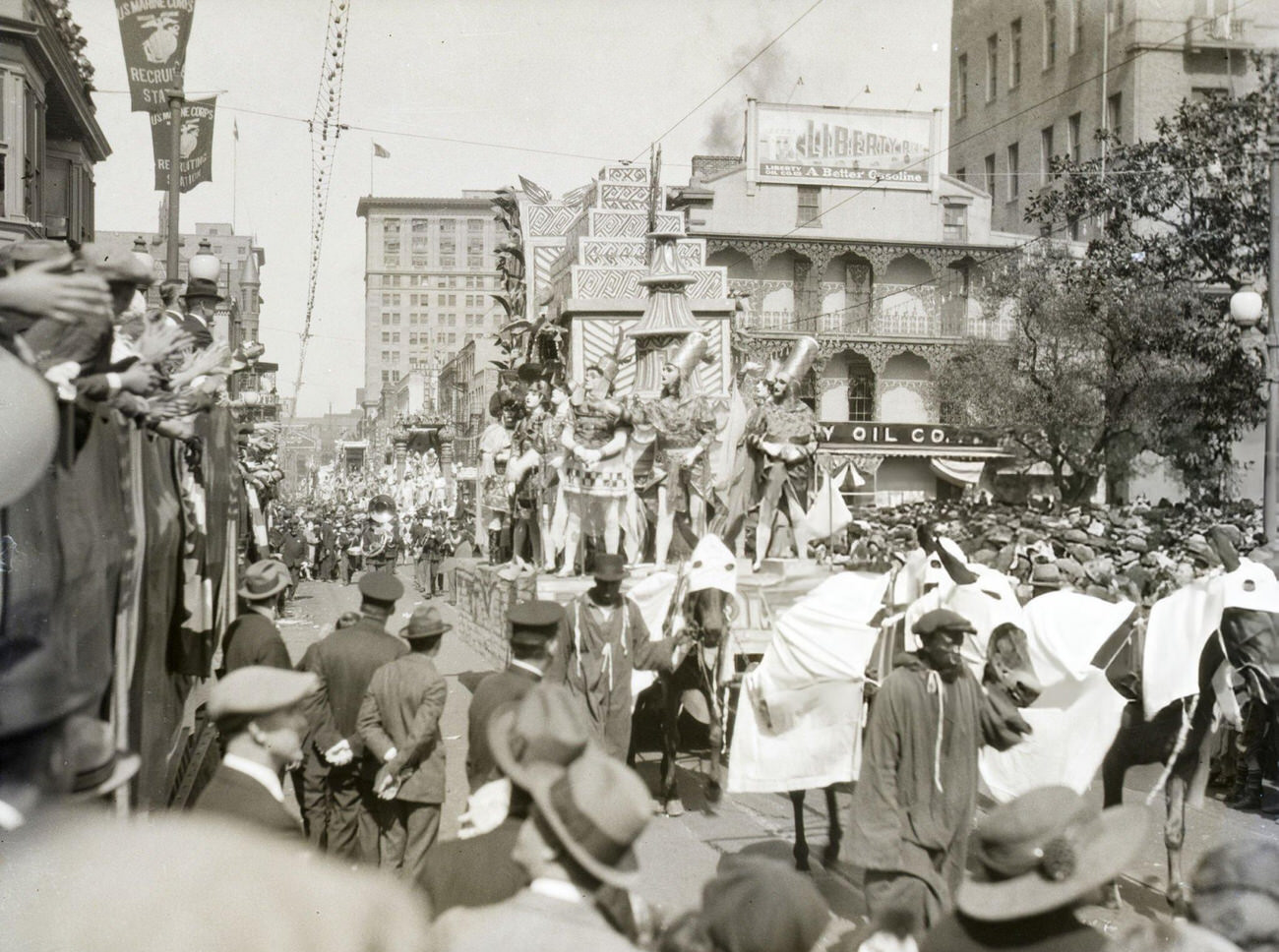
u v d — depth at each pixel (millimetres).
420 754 6516
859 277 45500
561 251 21906
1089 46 34125
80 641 4047
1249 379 25797
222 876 2045
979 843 3572
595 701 8375
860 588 8070
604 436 13055
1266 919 3404
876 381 45500
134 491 5516
